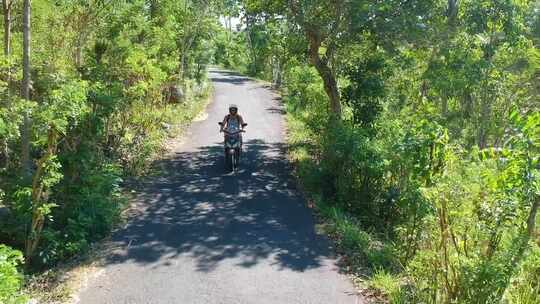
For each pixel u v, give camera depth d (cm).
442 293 596
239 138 1377
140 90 1347
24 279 681
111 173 970
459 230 598
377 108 1437
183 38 2475
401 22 1313
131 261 780
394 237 918
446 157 703
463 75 1617
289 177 1316
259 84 4112
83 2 1418
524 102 1970
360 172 1077
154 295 671
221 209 1046
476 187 593
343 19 1366
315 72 2284
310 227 949
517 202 564
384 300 657
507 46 1808
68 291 670
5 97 805
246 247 847
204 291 686
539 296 589
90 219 835
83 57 1529
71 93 788
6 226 800
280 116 2405
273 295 676
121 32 1578
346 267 770
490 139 1997
